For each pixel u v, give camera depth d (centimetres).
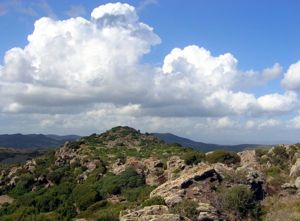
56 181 11888
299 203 5947
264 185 6656
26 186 12088
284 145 8819
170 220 4931
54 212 9081
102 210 7831
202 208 5369
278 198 6319
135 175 9756
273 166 7969
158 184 8988
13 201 11088
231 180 6506
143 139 17188
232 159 8706
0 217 9538
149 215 5094
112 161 12294
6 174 13662
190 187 6294
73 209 9025
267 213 5816
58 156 14112
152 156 12231
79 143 15425
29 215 9169
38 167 13350
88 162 12506
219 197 5966
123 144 15950
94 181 10481
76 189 10125
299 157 7931
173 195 5938
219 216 5438
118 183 9494
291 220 5356
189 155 9331
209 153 9200
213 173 6544
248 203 5859
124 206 7256
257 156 8650
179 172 8969
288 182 6881
